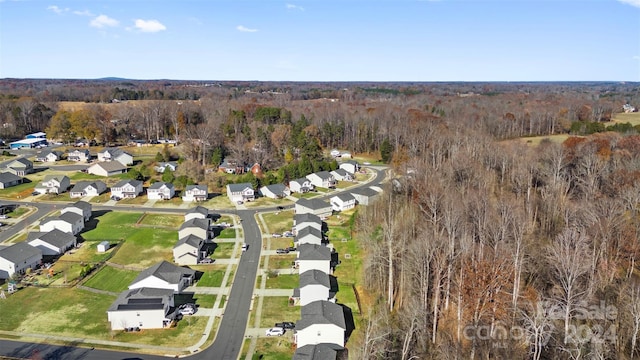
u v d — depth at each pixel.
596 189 84.12
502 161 103.06
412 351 50.34
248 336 54.81
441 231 67.06
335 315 54.25
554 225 74.25
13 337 53.94
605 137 117.62
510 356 48.69
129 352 51.44
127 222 95.12
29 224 92.31
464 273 56.12
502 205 69.94
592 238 62.41
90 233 88.69
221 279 69.69
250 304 62.28
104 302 62.81
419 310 52.22
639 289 48.53
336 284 68.38
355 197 109.25
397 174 119.31
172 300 61.50
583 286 55.91
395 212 81.50
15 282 66.19
